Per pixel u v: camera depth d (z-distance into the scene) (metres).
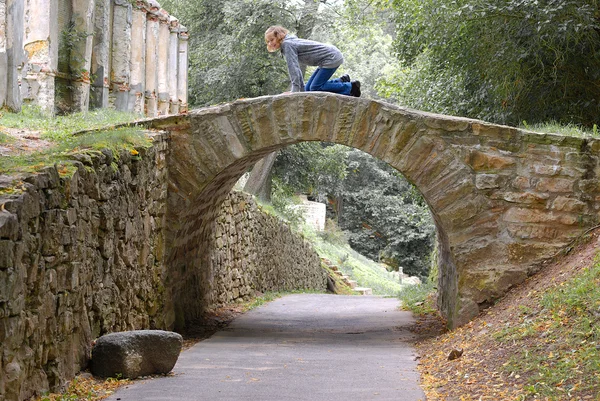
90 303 7.66
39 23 11.73
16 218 5.41
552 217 11.06
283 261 23.88
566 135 11.09
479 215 11.15
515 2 13.12
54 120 11.02
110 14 15.12
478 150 11.17
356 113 11.38
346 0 20.56
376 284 33.94
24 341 5.82
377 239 43.38
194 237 13.24
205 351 9.76
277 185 31.92
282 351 9.87
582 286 8.48
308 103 11.45
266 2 26.62
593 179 11.02
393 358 9.27
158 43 17.48
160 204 11.05
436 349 9.65
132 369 7.45
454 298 11.36
